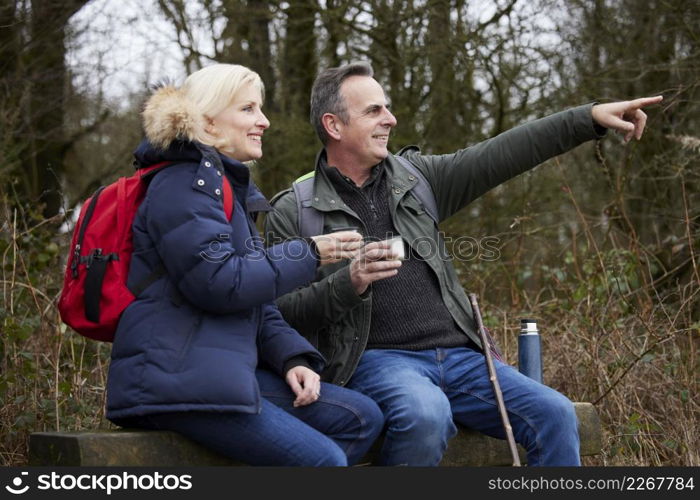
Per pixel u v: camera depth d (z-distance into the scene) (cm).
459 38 720
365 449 272
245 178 268
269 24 834
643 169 664
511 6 723
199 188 251
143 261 254
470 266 548
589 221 662
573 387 443
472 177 330
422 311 310
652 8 721
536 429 292
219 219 251
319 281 311
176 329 247
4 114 647
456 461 304
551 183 755
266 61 839
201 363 243
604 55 754
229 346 249
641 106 311
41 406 367
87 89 758
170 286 251
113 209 258
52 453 250
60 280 450
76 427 371
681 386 419
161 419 252
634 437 398
